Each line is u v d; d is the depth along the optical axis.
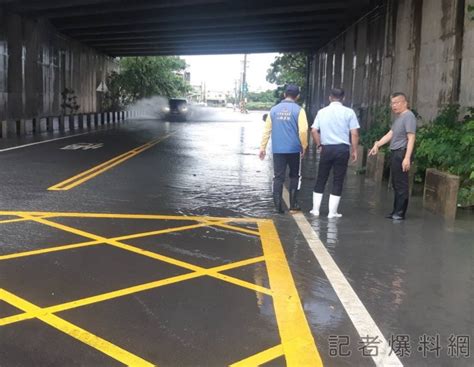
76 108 33.38
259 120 48.91
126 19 27.25
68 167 13.02
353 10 21.62
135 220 7.59
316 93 38.03
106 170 12.65
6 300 4.50
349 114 7.83
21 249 6.00
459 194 8.20
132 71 47.62
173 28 28.70
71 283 4.94
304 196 9.87
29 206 8.35
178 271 5.36
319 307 4.48
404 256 6.03
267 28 28.36
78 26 29.25
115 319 4.15
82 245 6.22
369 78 20.75
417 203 9.22
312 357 3.60
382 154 11.52
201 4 23.30
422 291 4.92
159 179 11.48
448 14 12.18
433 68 13.16
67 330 3.94
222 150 18.77
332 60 30.95
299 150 8.23
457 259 5.94
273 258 5.86
